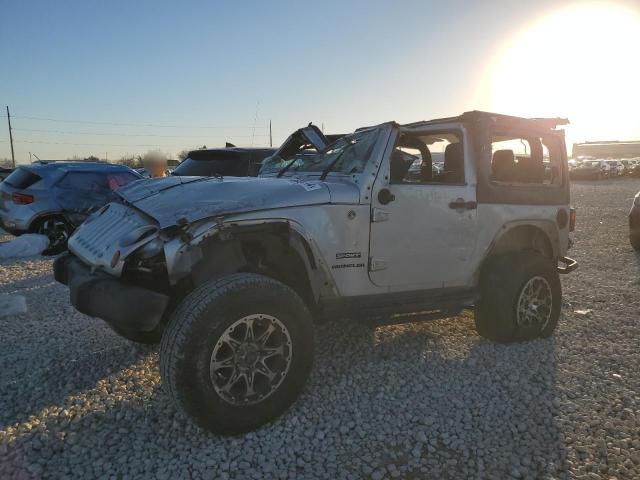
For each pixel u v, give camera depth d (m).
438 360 4.11
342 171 3.95
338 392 3.54
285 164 4.91
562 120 4.72
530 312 4.45
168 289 3.45
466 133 4.22
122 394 3.49
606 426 3.09
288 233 3.32
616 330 4.82
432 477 2.63
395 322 4.14
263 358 3.02
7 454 2.79
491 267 4.38
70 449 2.86
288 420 3.15
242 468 2.69
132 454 2.82
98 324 4.97
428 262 4.00
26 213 8.91
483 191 4.22
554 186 4.74
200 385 2.78
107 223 3.73
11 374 3.82
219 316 2.82
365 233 3.67
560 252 4.86
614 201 20.30
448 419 3.18
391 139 3.84
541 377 3.79
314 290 3.51
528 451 2.85
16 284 6.66
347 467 2.71
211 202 3.23
